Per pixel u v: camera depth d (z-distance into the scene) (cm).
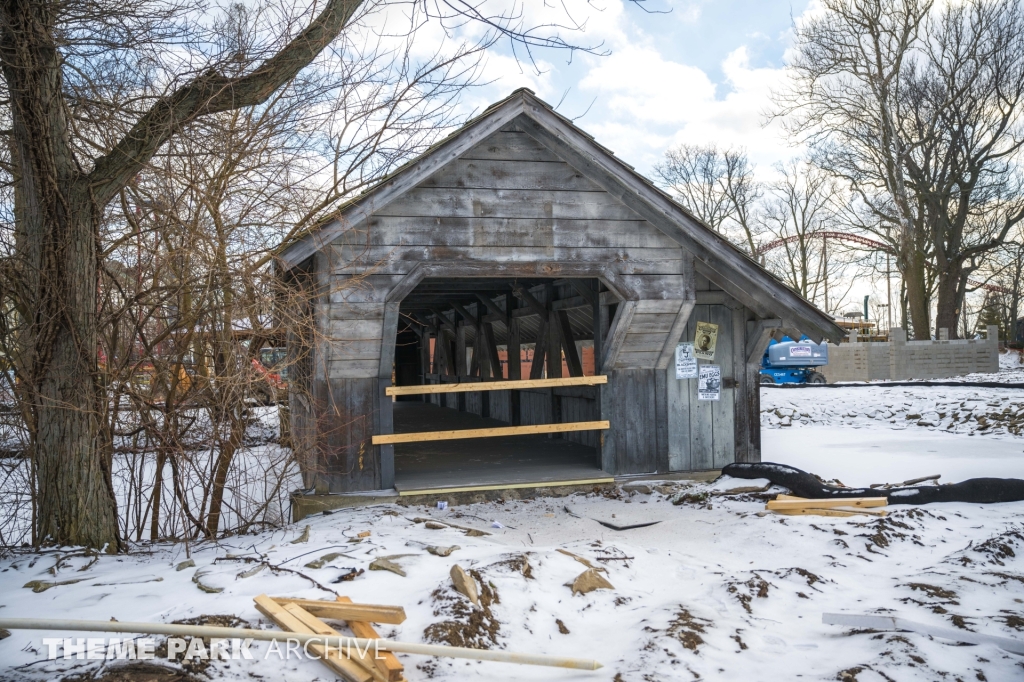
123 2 613
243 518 740
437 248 857
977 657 414
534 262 887
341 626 439
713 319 993
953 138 3272
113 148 617
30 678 368
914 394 1919
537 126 880
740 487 896
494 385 915
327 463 852
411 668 405
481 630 444
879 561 620
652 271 923
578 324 1362
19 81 574
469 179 870
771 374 2941
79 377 609
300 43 640
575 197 900
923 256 3444
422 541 633
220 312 669
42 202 588
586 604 507
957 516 760
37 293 595
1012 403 1568
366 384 876
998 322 5325
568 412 1311
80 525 616
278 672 387
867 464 1112
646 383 973
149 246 662
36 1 566
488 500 902
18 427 633
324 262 822
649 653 425
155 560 593
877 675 393
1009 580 550
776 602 518
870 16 3312
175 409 677
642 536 720
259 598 463
